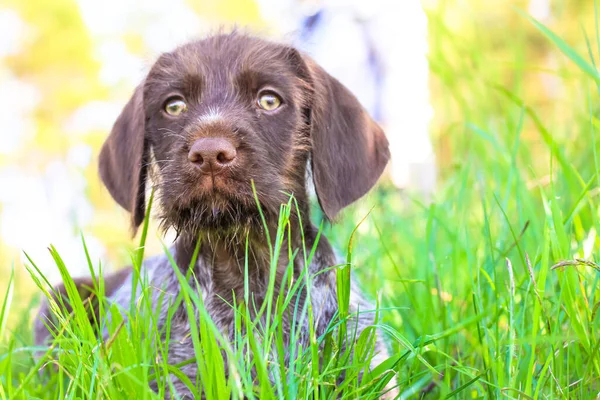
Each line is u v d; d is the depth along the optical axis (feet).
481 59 2.42
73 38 11.36
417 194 2.76
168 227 1.63
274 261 1.34
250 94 1.69
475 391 1.58
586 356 1.50
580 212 1.88
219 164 1.53
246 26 2.23
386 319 1.86
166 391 1.65
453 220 2.22
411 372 1.57
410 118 3.25
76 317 1.39
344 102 1.80
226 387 1.28
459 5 2.74
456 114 2.72
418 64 3.36
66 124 11.15
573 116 2.37
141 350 1.37
